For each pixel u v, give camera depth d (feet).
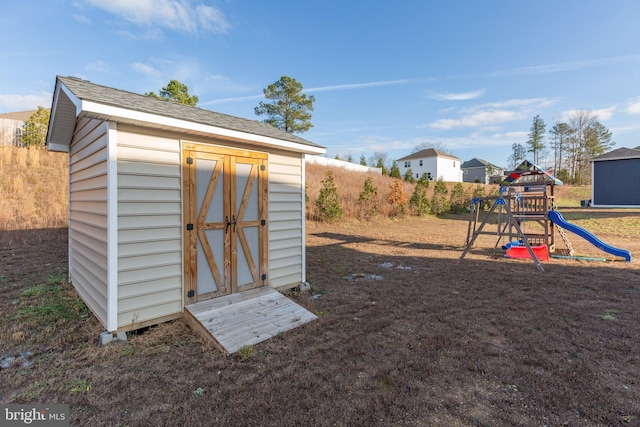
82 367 8.54
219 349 9.61
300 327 11.41
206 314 11.26
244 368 8.54
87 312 12.53
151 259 10.89
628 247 28.71
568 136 134.21
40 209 31.58
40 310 12.73
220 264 13.00
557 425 6.14
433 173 129.29
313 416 6.44
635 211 50.70
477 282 17.57
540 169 25.36
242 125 14.56
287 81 89.97
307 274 19.67
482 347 9.67
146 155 10.73
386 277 18.86
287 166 16.01
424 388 7.51
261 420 6.31
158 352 9.45
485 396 7.17
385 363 8.73
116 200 10.00
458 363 8.71
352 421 6.28
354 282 17.85
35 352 9.38
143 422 6.27
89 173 12.49
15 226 28.07
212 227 12.71
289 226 16.14
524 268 21.04
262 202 14.71
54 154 43.01
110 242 9.89
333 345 9.92
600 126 123.75
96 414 6.56
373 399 7.06
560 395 7.11
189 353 9.44
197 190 12.23
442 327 11.34
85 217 13.24
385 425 6.19
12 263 20.48
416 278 18.52
